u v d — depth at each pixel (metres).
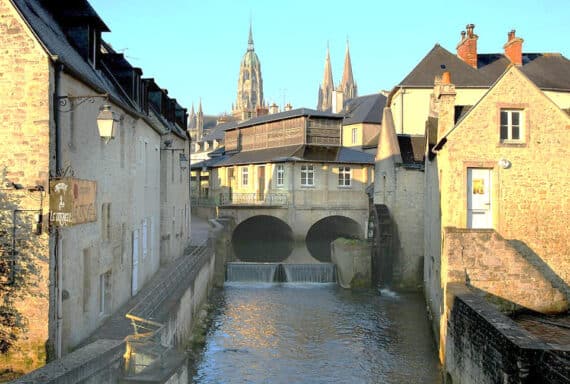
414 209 28.39
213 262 29.84
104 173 14.83
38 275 11.37
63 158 11.89
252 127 49.59
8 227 11.35
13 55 11.29
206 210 48.53
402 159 28.78
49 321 11.41
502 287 15.97
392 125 29.80
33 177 11.35
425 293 25.56
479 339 11.77
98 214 14.25
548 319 15.55
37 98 11.30
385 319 23.59
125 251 17.25
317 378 17.25
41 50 11.30
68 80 12.23
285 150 44.50
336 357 19.08
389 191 29.34
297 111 45.22
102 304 15.21
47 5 14.72
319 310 25.16
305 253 41.03
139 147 19.27
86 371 9.20
